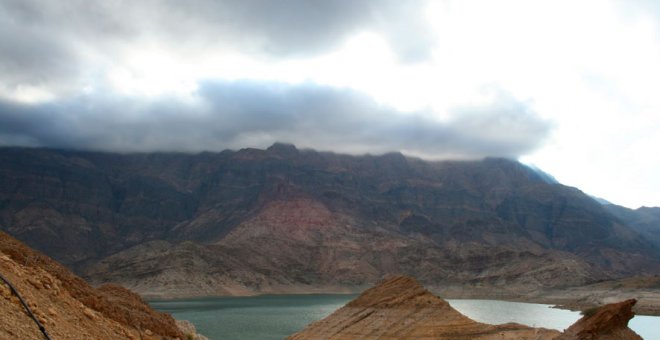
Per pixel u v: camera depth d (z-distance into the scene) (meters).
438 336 90.38
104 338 31.81
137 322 45.06
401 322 98.19
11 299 25.67
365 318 102.44
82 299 40.19
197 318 197.25
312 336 100.56
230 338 140.00
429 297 104.62
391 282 113.38
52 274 39.75
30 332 23.70
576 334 69.44
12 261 32.28
